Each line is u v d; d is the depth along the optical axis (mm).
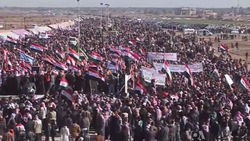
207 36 154625
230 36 149500
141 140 26516
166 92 35031
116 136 26688
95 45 76188
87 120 27234
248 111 31328
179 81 41438
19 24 188375
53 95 33844
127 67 49656
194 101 32094
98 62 51281
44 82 37438
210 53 75625
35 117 26438
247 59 85875
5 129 25766
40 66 44500
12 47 65438
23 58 47094
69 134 26875
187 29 167500
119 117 26922
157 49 72250
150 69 38875
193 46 85062
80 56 55969
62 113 27375
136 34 114938
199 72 48312
